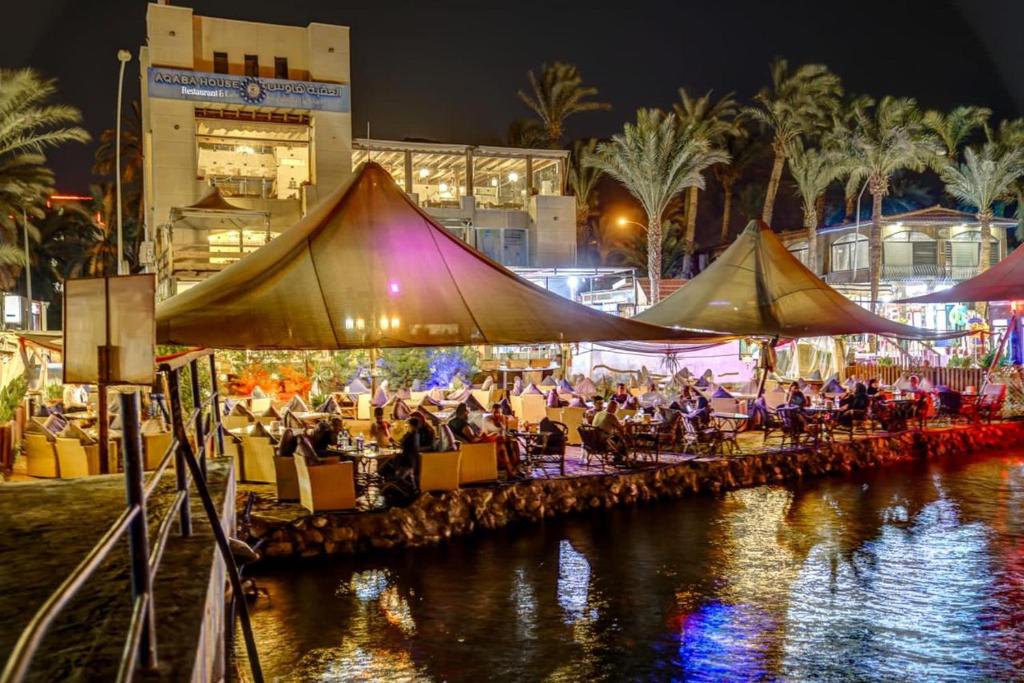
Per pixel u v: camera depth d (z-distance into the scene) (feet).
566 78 162.40
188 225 96.32
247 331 32.94
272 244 40.27
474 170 140.05
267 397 63.41
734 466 52.60
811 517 44.42
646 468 49.16
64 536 15.14
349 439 44.50
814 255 142.00
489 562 36.06
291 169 122.52
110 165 170.40
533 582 33.32
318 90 116.26
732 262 63.98
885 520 43.70
